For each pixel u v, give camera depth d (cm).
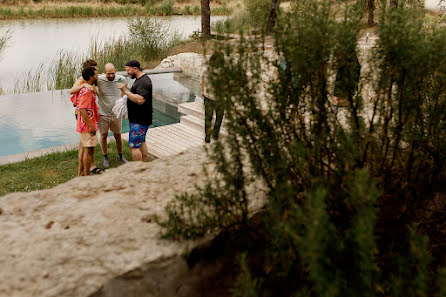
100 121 625
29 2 3862
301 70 184
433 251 195
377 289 149
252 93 201
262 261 214
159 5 4084
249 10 1880
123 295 177
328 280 137
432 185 218
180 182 259
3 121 923
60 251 184
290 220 157
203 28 1950
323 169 195
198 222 201
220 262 206
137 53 1638
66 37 2416
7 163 650
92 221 211
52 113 991
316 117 202
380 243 193
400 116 195
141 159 607
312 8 193
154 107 1115
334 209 183
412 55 179
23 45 2077
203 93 491
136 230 204
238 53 196
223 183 251
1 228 201
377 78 199
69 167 642
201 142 761
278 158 200
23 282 164
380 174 200
